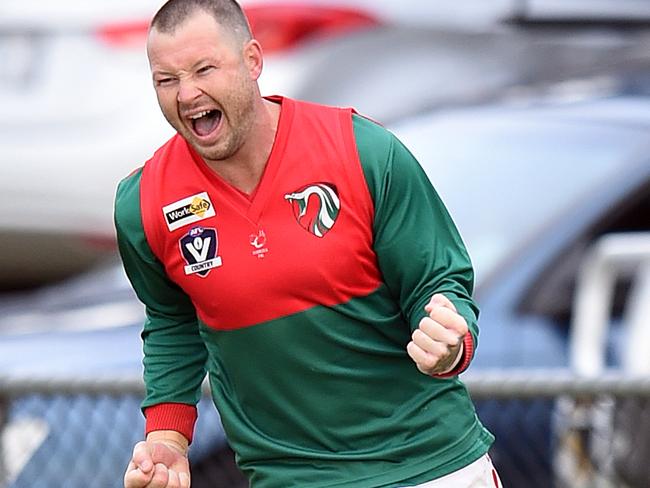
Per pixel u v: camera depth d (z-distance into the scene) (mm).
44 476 22250
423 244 15109
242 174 14922
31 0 33062
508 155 26094
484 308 23547
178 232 15211
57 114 32875
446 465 15508
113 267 29422
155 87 14516
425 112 30000
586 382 20953
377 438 15484
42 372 22438
